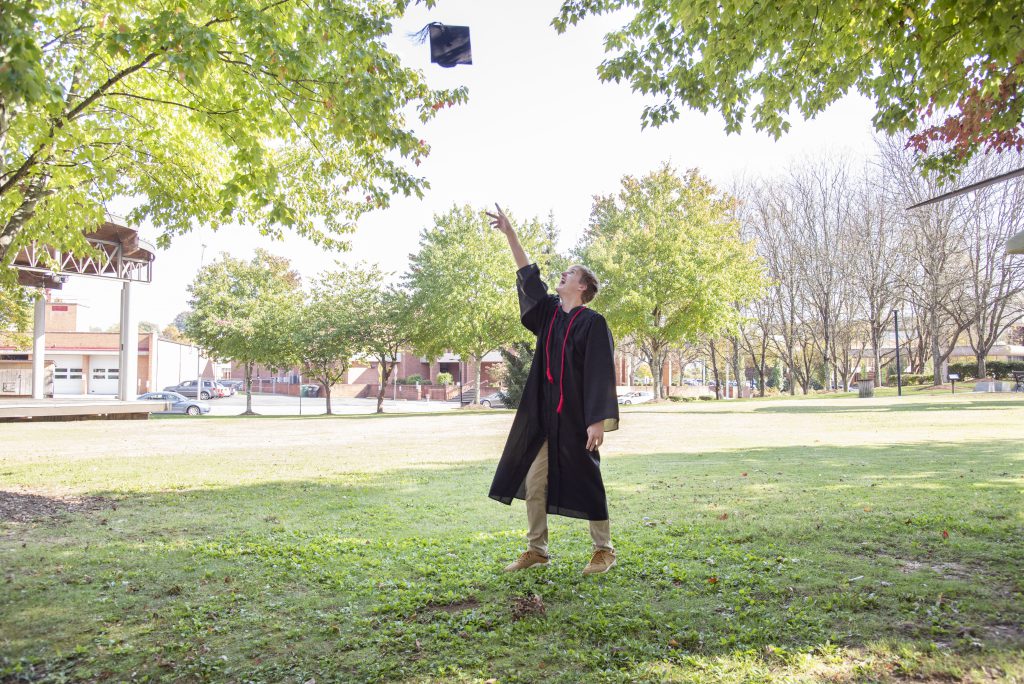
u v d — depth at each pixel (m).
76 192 7.74
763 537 4.51
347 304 31.53
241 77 5.60
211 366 76.00
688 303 30.70
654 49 6.75
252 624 3.09
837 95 6.68
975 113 6.48
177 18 4.70
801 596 3.26
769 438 13.57
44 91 3.95
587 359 3.41
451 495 6.82
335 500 6.51
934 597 3.19
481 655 2.67
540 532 3.67
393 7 6.41
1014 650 2.54
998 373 41.69
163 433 16.83
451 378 56.38
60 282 26.20
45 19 5.90
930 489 6.40
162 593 3.54
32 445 13.24
